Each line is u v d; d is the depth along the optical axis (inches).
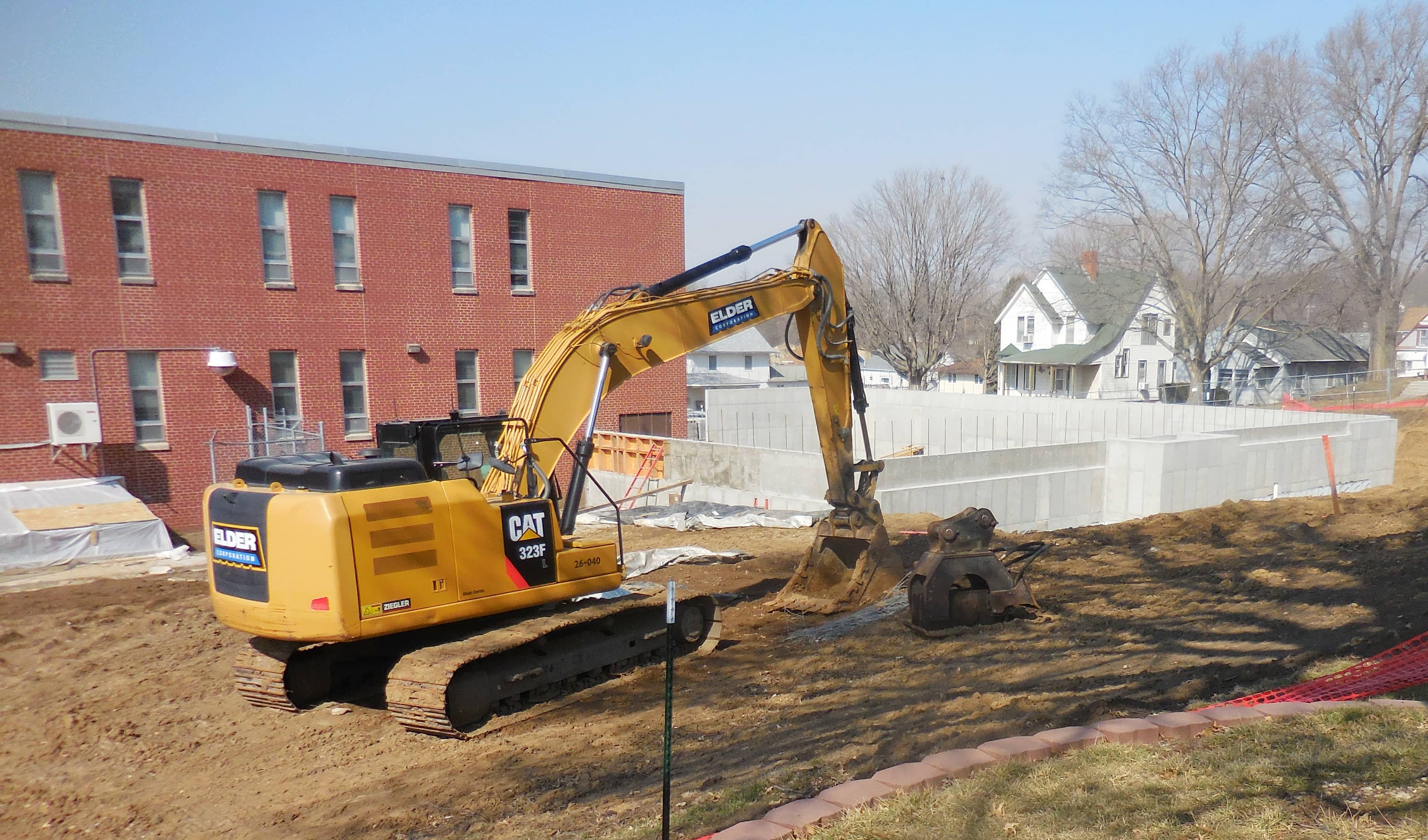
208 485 851.4
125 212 802.8
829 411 454.3
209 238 839.1
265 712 362.9
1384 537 511.5
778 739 290.4
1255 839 175.6
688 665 402.3
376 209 927.0
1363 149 1653.5
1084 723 254.2
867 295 2037.4
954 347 2760.8
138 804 289.3
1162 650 340.5
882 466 473.7
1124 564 526.9
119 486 746.2
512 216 1023.6
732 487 861.2
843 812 201.3
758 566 589.6
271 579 318.3
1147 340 2124.8
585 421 372.2
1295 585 428.1
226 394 856.9
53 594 557.3
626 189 1089.4
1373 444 1013.2
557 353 366.6
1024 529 844.0
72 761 323.6
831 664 379.9
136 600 544.4
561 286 1054.4
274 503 317.4
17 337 758.5
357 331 924.6
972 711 287.0
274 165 867.4
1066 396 2122.3
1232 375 2162.9
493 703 340.8
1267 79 1579.7
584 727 332.8
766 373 2758.4
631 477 989.8
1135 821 186.4
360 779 298.0
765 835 190.7
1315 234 1642.5
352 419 935.0
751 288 418.6
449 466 387.9
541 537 360.2
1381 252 1685.5
